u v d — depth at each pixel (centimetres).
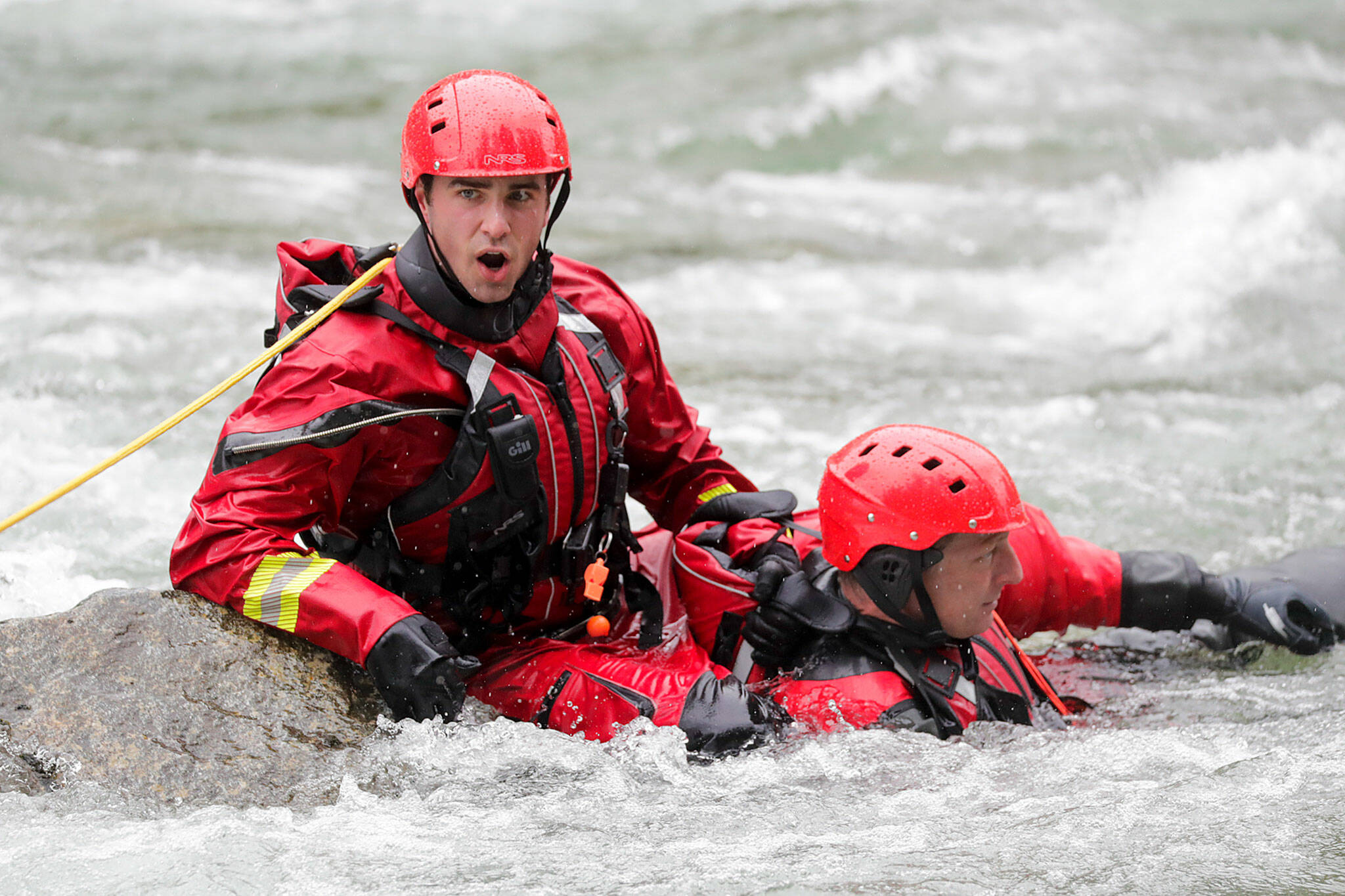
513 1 7250
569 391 1213
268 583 1117
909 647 1229
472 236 1127
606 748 1136
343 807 1023
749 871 906
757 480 1992
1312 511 1914
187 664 1100
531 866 917
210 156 4462
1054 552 1427
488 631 1274
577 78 5988
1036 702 1302
